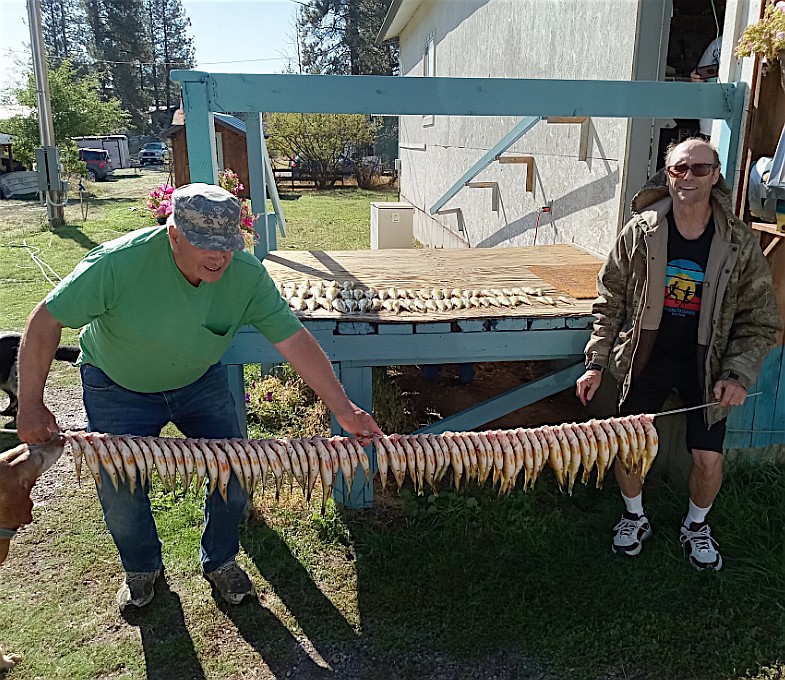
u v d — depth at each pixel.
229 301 2.35
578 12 5.51
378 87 3.33
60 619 2.80
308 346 2.45
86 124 28.70
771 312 2.76
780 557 3.10
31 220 15.98
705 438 2.92
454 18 10.45
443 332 3.41
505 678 2.52
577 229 5.66
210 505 2.78
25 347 2.17
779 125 3.24
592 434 2.23
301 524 3.46
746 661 2.58
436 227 12.63
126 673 2.54
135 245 2.21
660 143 5.73
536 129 6.64
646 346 2.94
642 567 3.08
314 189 26.28
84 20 71.31
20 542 3.32
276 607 2.88
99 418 2.56
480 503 3.63
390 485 3.87
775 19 2.91
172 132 15.99
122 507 2.63
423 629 2.75
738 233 2.70
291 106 3.32
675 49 6.03
